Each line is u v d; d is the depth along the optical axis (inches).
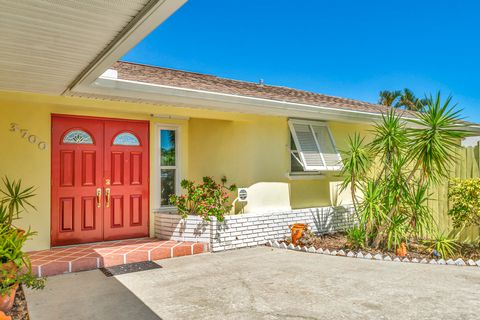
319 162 374.6
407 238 317.4
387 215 299.9
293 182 381.4
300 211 372.2
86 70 199.0
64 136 306.3
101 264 263.0
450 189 343.9
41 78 215.8
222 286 220.2
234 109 320.2
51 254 274.2
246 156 353.4
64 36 152.9
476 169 346.9
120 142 333.7
